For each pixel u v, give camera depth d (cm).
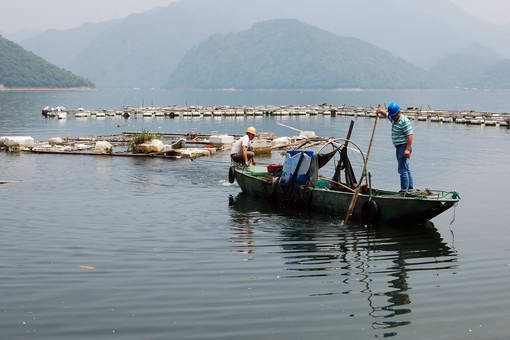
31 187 1759
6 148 2742
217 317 814
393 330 780
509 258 1077
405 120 1331
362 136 3884
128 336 757
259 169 1808
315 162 1466
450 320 811
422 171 2178
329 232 1255
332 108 7369
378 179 1977
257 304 859
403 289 923
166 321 800
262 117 6431
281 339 752
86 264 1022
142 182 1861
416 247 1147
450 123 5081
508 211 1462
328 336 762
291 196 1477
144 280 948
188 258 1061
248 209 1473
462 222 1349
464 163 2411
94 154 2578
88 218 1356
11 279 946
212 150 2708
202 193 1683
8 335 758
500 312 836
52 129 4547
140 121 5688
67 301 862
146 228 1268
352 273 995
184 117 6356
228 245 1148
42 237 1188
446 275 988
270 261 1051
